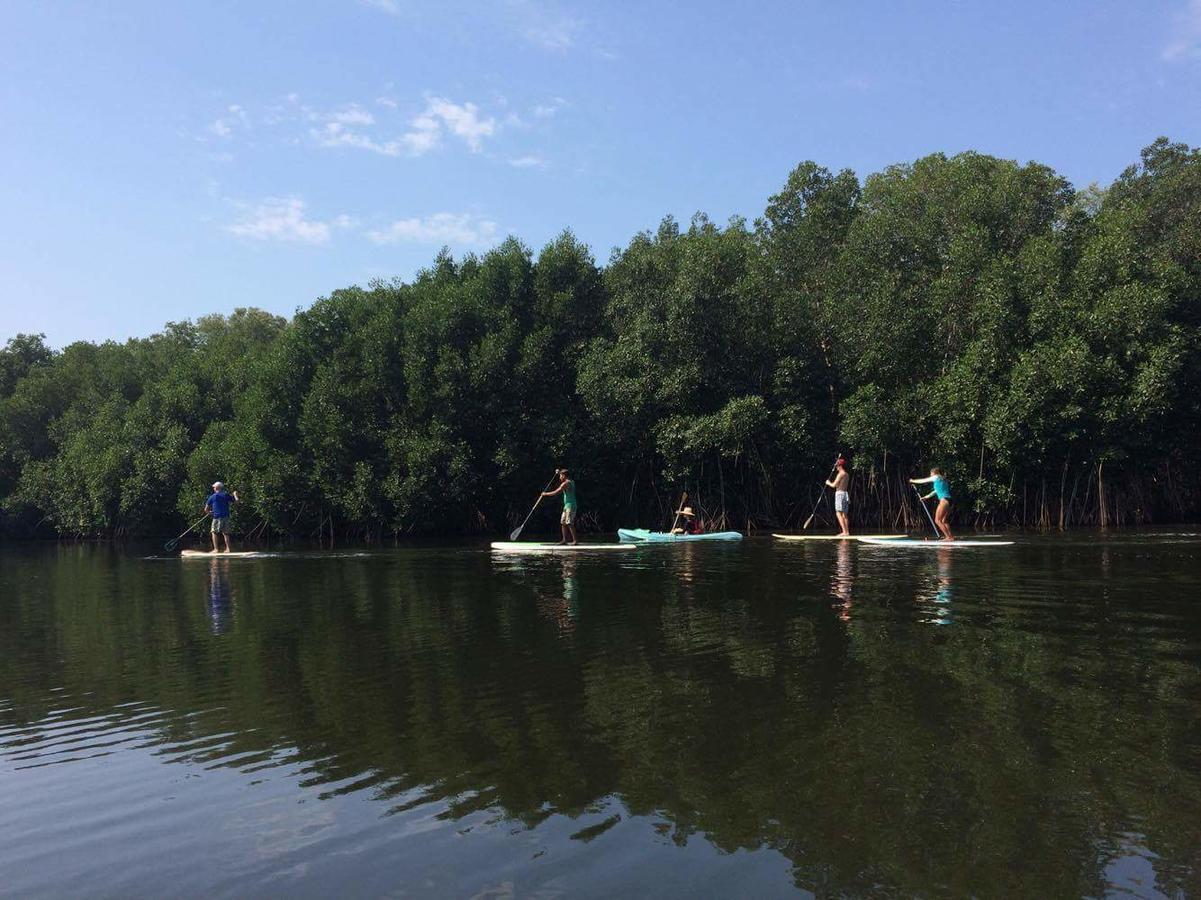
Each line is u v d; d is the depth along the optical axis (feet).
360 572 54.70
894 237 92.79
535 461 99.04
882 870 12.01
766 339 94.63
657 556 60.08
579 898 11.46
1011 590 36.52
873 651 24.85
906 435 88.43
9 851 13.70
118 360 143.64
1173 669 22.17
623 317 102.27
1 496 144.46
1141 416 78.59
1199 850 12.41
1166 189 95.35
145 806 15.42
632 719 19.21
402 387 101.19
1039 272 82.48
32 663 28.22
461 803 14.93
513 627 31.17
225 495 77.41
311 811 14.84
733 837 13.20
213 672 25.80
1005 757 16.08
